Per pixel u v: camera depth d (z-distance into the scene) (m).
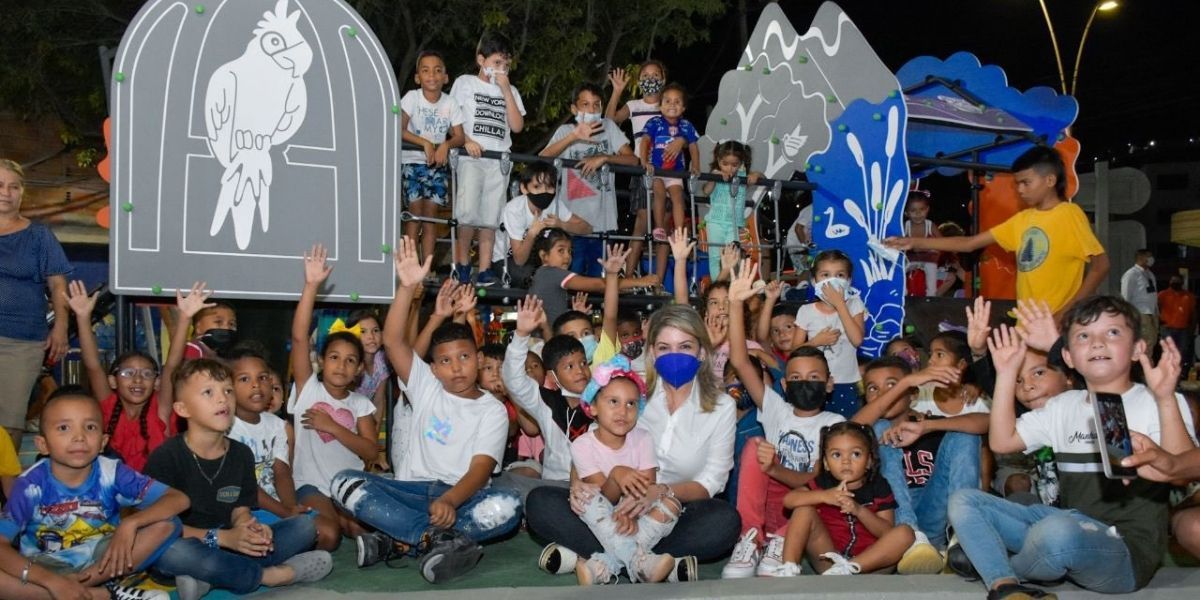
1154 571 4.43
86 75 13.38
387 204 6.29
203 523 4.75
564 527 4.95
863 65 7.93
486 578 4.94
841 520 5.07
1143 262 14.16
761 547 5.19
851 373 6.85
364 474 5.30
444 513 4.96
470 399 5.49
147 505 4.58
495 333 9.95
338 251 6.16
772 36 8.96
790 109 8.66
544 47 13.36
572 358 5.76
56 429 4.36
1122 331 4.39
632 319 7.12
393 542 5.14
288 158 6.07
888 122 7.74
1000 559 4.30
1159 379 4.11
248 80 6.01
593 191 8.11
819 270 6.82
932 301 8.20
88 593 4.25
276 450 5.45
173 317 7.04
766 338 6.98
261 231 6.00
